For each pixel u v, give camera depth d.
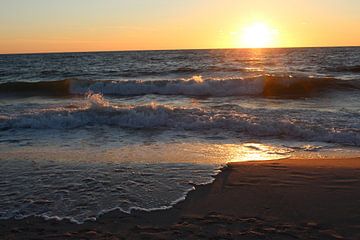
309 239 3.42
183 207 4.21
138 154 6.54
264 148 6.95
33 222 3.91
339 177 5.07
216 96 15.07
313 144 7.21
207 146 7.12
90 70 32.59
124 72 27.95
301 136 7.79
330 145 7.12
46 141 7.72
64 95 16.47
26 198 4.53
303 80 16.12
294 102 13.06
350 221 3.76
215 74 23.19
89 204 4.33
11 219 3.99
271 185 4.85
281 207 4.16
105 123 9.35
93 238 3.53
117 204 4.31
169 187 4.82
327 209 4.07
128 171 5.49
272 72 23.97
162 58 60.22
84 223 3.86
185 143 7.40
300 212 4.02
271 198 4.43
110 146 7.21
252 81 15.95
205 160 6.10
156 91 16.34
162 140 7.69
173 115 9.36
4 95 16.91
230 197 4.49
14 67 41.91
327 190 4.62
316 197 4.41
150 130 8.65
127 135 8.21
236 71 24.61
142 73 25.55
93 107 9.95
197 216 3.98
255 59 47.31
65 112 9.76
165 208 4.19
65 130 8.81
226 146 7.10
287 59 45.72
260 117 9.27
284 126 8.15
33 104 13.14
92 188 4.81
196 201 4.38
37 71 32.47
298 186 4.79
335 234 3.50
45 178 5.22
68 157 6.35
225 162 5.96
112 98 14.77
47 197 4.55
